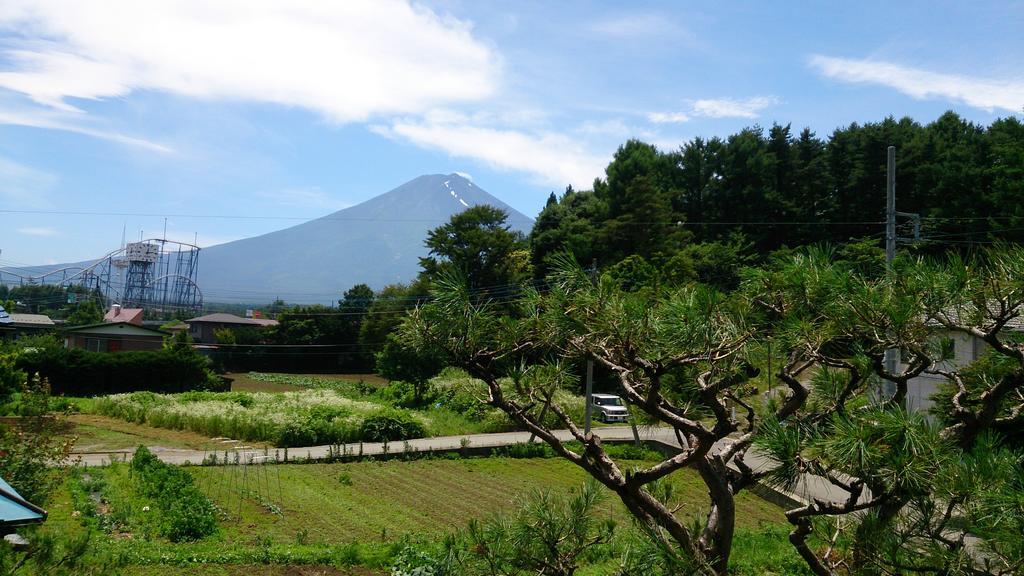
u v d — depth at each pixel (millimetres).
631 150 62219
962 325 4609
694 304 4348
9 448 12742
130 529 13883
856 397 5082
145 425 29781
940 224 35094
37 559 4926
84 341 49750
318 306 66000
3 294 101312
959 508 3740
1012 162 31328
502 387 5133
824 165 54906
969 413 4664
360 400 40750
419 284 51594
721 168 59781
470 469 22328
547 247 53719
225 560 11922
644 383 4969
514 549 4766
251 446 25922
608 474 4578
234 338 64250
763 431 4102
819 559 4426
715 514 4609
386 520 15836
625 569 4371
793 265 4988
